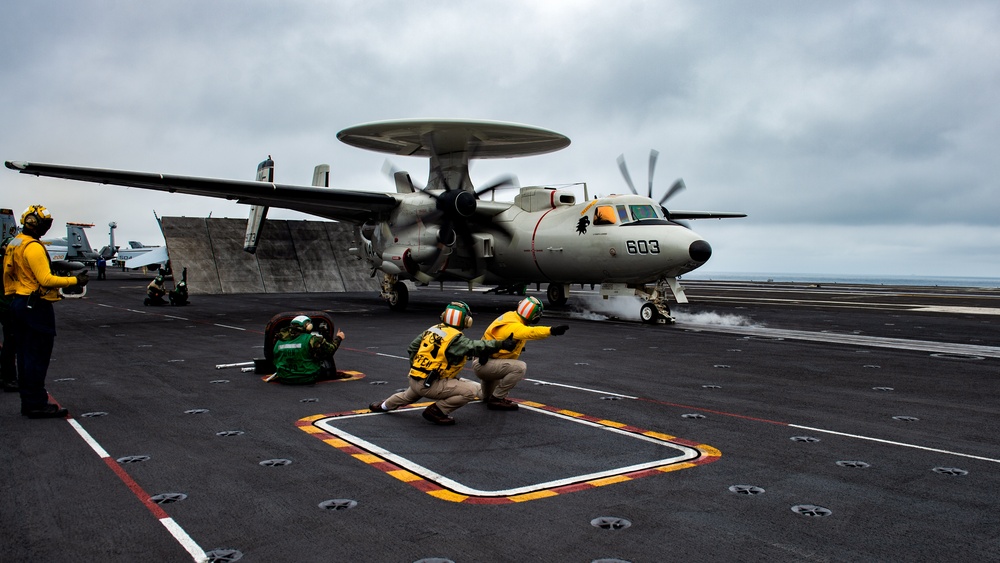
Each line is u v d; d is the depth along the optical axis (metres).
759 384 9.39
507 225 22.50
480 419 7.28
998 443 6.31
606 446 6.19
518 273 22.95
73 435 6.54
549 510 4.54
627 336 15.39
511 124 20.92
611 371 10.48
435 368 6.81
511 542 4.00
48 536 4.11
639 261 18.30
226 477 5.25
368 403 8.09
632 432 6.71
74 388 9.01
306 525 4.28
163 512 4.51
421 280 22.47
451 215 20.89
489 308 24.09
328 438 6.46
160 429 6.79
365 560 3.76
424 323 18.80
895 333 16.31
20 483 5.11
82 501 4.72
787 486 5.05
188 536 4.11
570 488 5.00
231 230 36.03
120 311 22.77
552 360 11.62
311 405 7.98
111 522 4.33
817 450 6.05
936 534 4.13
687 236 17.59
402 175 23.86
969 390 8.98
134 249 83.62
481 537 4.08
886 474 5.35
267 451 6.00
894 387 9.19
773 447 6.16
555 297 25.38
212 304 26.59
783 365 11.12
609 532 4.16
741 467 5.54
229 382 9.51
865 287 57.59
